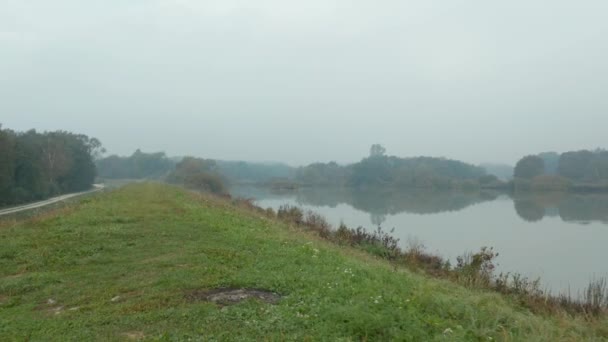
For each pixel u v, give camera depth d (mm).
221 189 64250
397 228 30047
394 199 61625
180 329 5641
